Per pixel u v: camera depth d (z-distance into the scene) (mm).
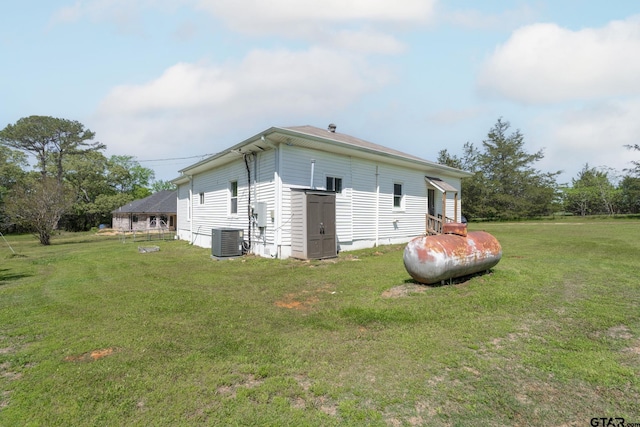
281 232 9250
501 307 4270
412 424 2004
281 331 3668
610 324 3621
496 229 20219
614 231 16156
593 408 2150
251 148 9930
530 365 2732
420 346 3143
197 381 2576
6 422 2090
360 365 2797
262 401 2279
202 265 8695
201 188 15188
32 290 6016
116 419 2105
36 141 34219
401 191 13320
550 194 33969
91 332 3697
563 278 5855
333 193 9492
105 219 41156
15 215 19062
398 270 7102
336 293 5301
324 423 2023
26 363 2965
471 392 2352
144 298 5195
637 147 29922
